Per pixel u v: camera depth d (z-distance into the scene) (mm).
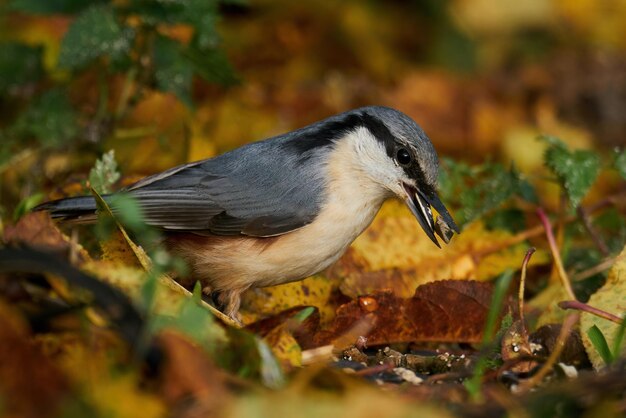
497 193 9367
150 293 5770
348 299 8664
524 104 14898
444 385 6055
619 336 6508
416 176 8602
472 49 15727
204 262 8391
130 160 10906
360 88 14344
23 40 12906
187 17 9992
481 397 5832
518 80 15297
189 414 5180
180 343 5320
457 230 8602
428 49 15680
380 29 15586
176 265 7328
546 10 16094
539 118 14297
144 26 10102
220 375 5438
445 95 14578
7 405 5184
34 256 5941
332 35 15430
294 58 15086
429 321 7723
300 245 8375
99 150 10641
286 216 8305
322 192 8398
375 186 8594
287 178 8406
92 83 12211
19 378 5242
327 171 8461
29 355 5258
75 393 5254
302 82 14586
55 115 10438
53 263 5914
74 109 10766
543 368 6312
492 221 9461
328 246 8477
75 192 9031
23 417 5195
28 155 10383
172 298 6250
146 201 8344
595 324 7145
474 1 15875
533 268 9484
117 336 5676
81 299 6094
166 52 10156
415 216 8617
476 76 15445
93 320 6016
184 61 10195
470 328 7770
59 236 7203
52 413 5191
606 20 16422
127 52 10008
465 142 14094
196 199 8359
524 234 9258
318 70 15094
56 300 6945
